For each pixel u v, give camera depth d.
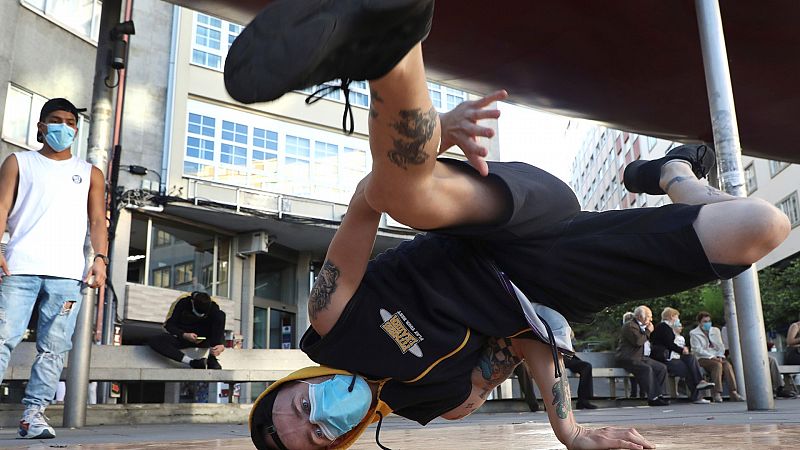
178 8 16.77
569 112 8.03
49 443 2.85
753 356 4.56
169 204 15.87
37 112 13.97
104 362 5.89
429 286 1.57
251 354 6.75
